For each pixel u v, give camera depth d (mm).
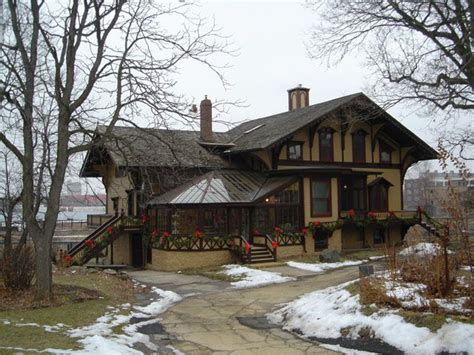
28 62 14555
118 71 15016
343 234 32438
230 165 31703
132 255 31328
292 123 31141
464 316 9484
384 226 32312
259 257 25922
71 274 20891
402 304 10719
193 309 14664
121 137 15117
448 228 11125
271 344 10531
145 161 20484
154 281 21531
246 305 15250
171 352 9922
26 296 14297
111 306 13938
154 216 28344
